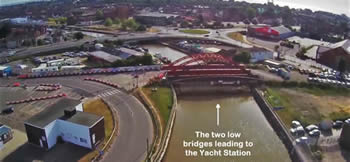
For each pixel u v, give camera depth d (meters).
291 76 75.38
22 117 52.16
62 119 42.81
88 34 140.50
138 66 80.06
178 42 122.88
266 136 49.41
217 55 79.44
